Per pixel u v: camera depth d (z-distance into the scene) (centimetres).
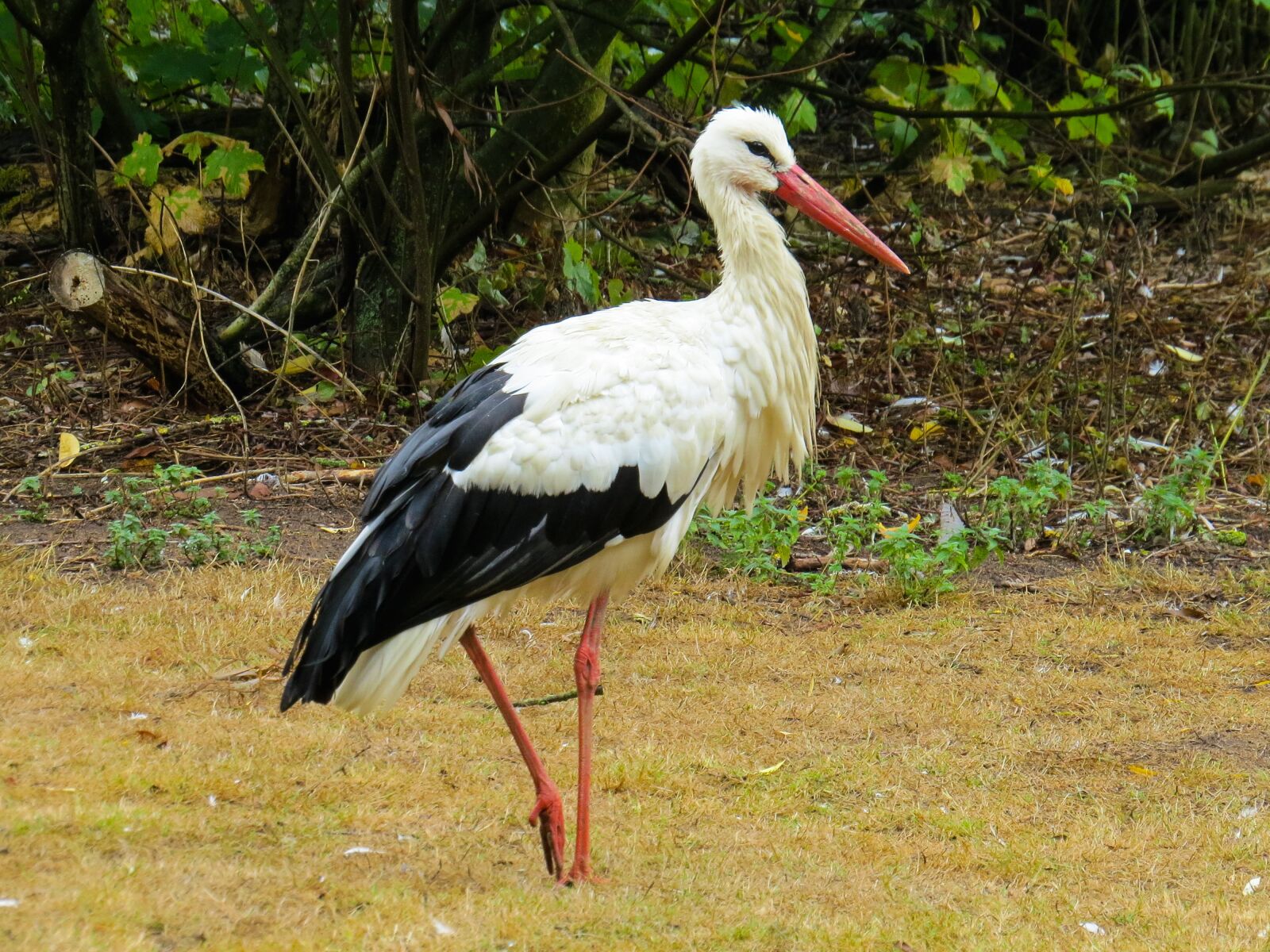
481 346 1536
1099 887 714
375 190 1533
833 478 1357
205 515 1204
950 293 1828
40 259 1862
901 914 669
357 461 1356
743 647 1031
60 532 1175
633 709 916
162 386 1479
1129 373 1583
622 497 738
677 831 752
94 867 625
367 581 682
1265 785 834
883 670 998
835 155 2466
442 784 782
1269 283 1892
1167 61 2484
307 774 776
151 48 1680
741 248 810
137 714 838
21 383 1544
